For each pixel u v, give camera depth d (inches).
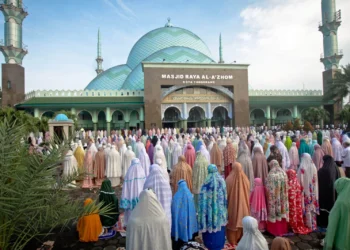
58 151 153.8
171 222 202.1
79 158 447.5
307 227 227.6
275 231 216.1
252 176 275.3
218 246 189.8
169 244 142.6
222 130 1198.3
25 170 144.5
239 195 196.4
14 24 1354.6
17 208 138.7
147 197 144.3
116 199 241.4
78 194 368.2
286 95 1561.3
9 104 1315.2
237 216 194.5
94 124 1378.0
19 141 154.0
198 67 1370.6
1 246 139.9
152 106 1315.2
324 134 786.2
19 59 1374.3
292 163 451.5
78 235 230.5
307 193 230.4
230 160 397.7
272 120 1578.5
